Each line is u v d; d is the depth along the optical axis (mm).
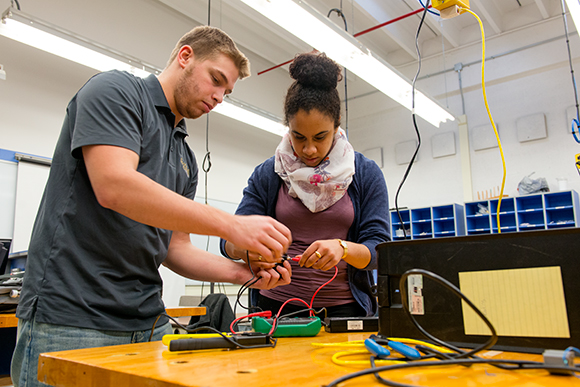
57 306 819
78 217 861
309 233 1208
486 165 5191
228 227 720
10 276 1674
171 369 482
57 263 843
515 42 5184
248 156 5734
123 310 890
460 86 5512
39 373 607
